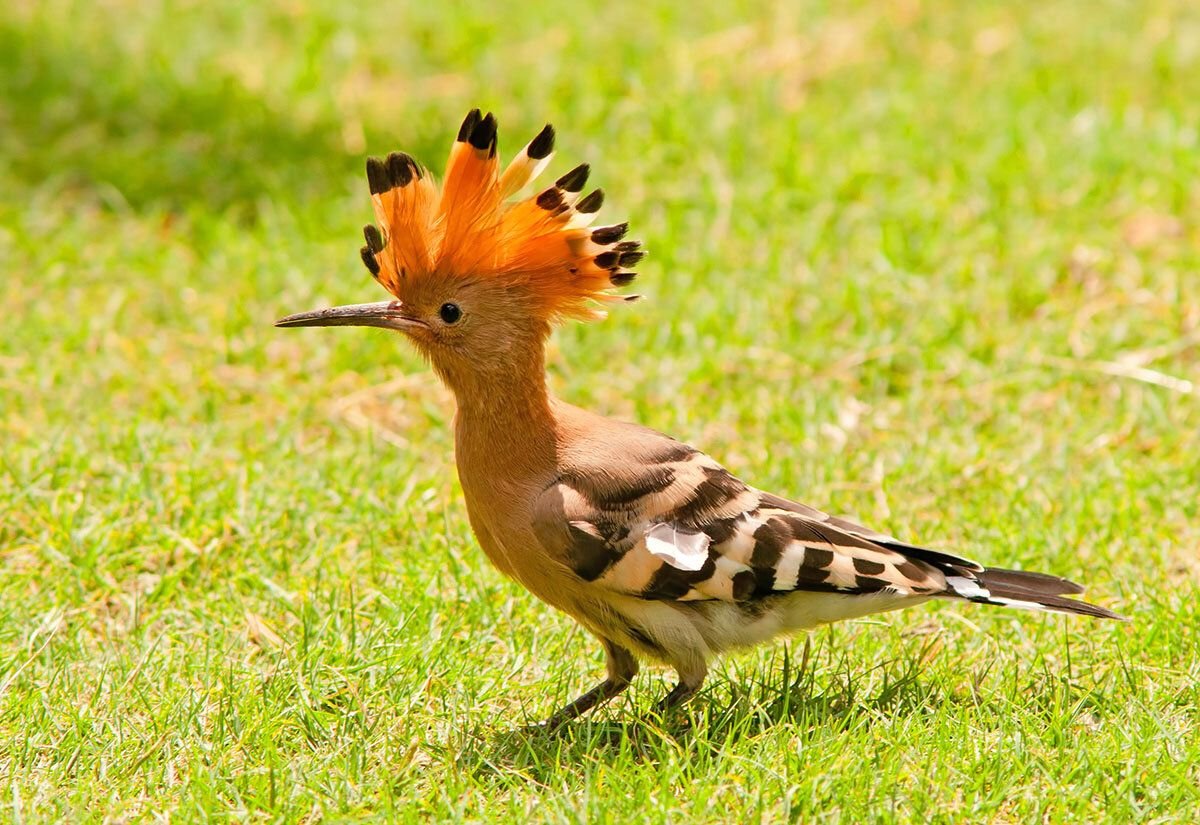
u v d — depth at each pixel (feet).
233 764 26.53
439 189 30.25
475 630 31.60
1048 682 28.84
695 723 27.32
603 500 27.25
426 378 43.09
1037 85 57.82
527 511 27.61
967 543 35.19
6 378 42.27
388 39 63.72
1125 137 52.80
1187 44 60.85
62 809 24.82
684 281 46.83
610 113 56.70
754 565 27.09
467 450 28.30
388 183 28.37
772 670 29.66
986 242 47.98
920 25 63.21
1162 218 48.73
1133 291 45.37
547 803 24.73
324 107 58.34
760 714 27.45
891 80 58.80
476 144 27.81
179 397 41.88
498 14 65.36
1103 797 24.88
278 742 27.32
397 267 28.35
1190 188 49.96
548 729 27.99
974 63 60.29
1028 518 35.81
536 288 28.02
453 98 59.67
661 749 26.20
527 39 63.67
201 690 28.86
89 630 31.89
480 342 27.84
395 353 44.21
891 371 43.09
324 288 46.70
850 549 27.58
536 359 28.12
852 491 37.63
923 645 30.83
